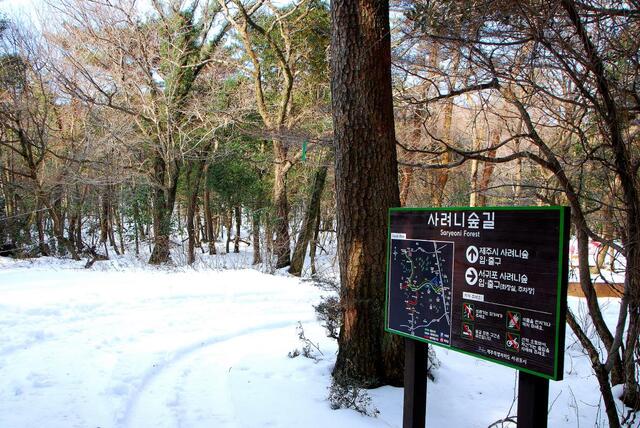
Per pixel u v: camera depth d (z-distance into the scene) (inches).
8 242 757.3
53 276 444.1
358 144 192.2
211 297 386.6
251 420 161.9
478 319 118.5
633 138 157.2
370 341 193.8
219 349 259.0
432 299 131.5
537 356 105.3
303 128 627.8
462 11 151.8
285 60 638.5
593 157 156.5
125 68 655.1
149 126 727.1
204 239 1288.1
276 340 277.0
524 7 136.9
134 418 165.8
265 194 914.7
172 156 699.4
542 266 105.3
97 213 928.9
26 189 698.8
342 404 172.6
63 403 169.3
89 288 385.4
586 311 303.6
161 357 232.8
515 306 110.2
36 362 211.0
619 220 167.9
